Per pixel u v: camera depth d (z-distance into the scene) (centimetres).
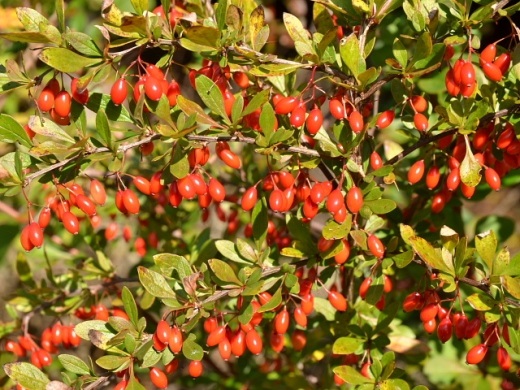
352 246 67
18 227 92
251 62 62
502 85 64
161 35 62
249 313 61
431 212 69
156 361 61
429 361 75
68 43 61
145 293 71
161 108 60
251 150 77
